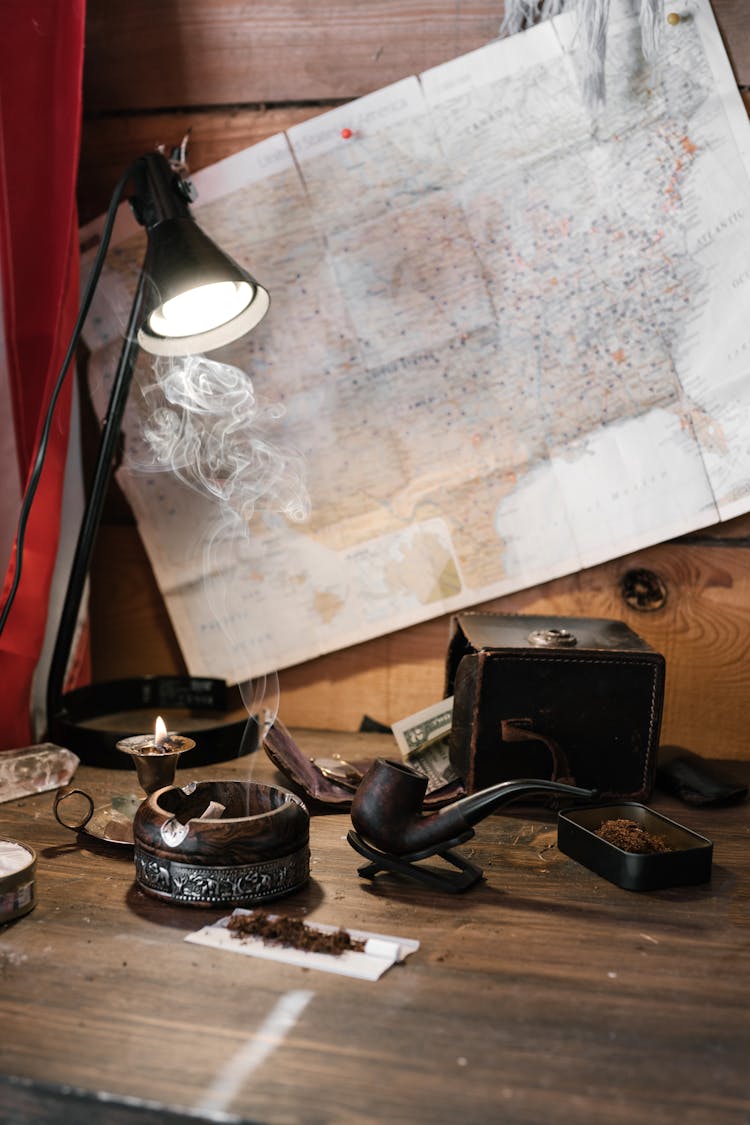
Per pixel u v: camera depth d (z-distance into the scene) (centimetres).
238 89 169
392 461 171
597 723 140
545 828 136
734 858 126
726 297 157
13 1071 81
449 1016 90
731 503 159
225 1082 80
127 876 120
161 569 180
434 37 162
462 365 167
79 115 156
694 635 165
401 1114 76
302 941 102
